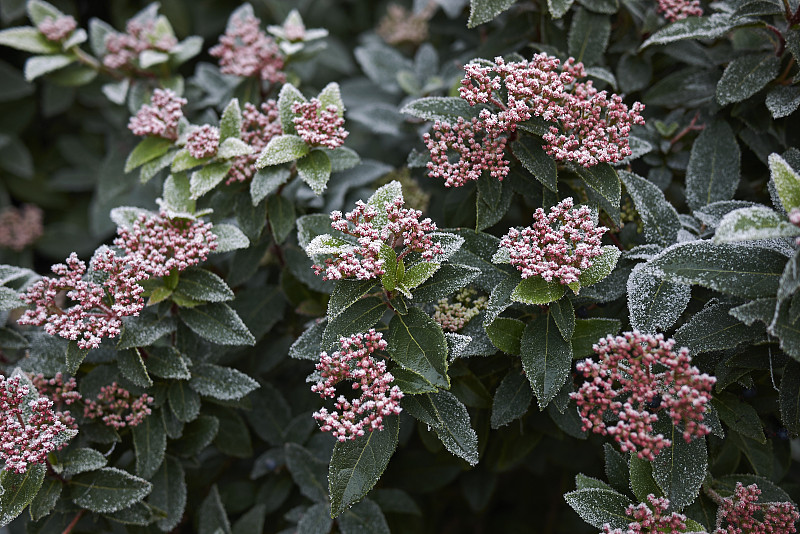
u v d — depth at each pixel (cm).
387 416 75
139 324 80
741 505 77
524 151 79
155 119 86
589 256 75
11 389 78
